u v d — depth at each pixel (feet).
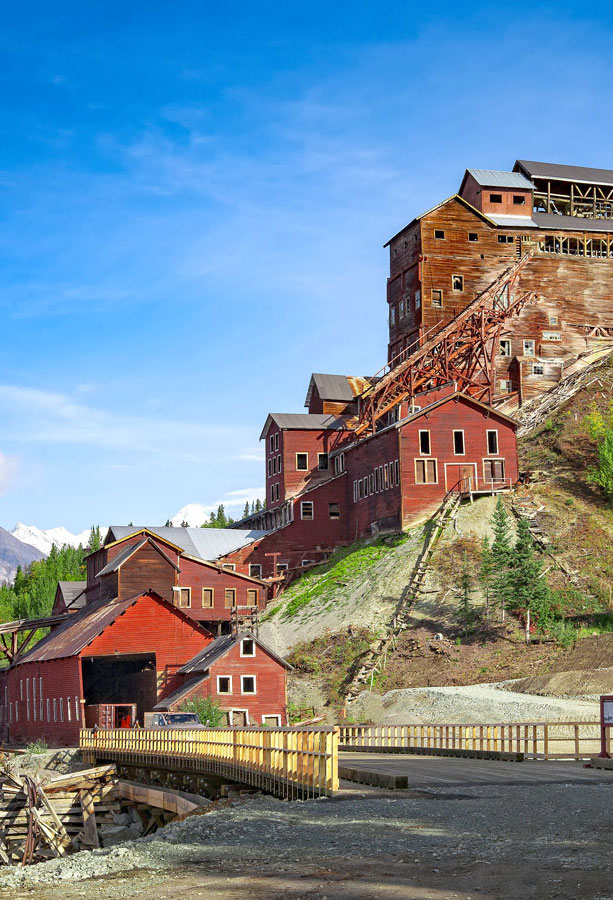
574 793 87.92
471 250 377.09
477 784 98.27
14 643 282.56
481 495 292.81
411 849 64.28
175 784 153.69
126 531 331.77
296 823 78.33
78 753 201.26
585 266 387.75
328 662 238.48
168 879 62.34
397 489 297.12
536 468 319.68
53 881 66.44
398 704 203.92
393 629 243.60
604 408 348.18
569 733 164.86
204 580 306.76
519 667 212.64
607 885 51.24
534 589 234.79
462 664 222.48
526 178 404.98
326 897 53.01
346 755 152.76
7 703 276.41
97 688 252.62
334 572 297.12
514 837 65.72
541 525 274.16
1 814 160.15
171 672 230.48
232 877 60.64
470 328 359.46
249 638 211.61
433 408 297.94
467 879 54.85
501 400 372.79
